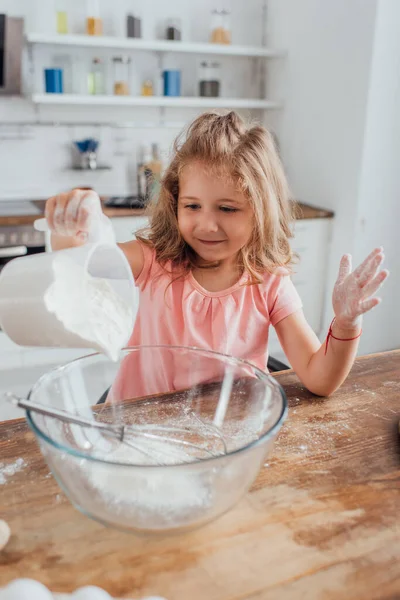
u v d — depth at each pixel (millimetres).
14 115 2973
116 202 2844
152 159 3156
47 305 662
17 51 2732
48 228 824
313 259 2918
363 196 2688
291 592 543
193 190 1033
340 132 2760
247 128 1141
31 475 723
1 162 3014
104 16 2977
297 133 3139
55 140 3078
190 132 1115
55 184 3145
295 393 958
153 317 1254
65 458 562
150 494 598
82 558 585
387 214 2775
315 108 2945
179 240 1218
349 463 757
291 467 745
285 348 1151
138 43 2852
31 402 611
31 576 562
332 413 890
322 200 2969
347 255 926
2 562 579
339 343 909
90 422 662
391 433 835
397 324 2980
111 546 603
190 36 3191
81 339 693
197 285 1220
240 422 790
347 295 875
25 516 649
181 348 871
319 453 778
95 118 3137
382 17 2439
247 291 1214
